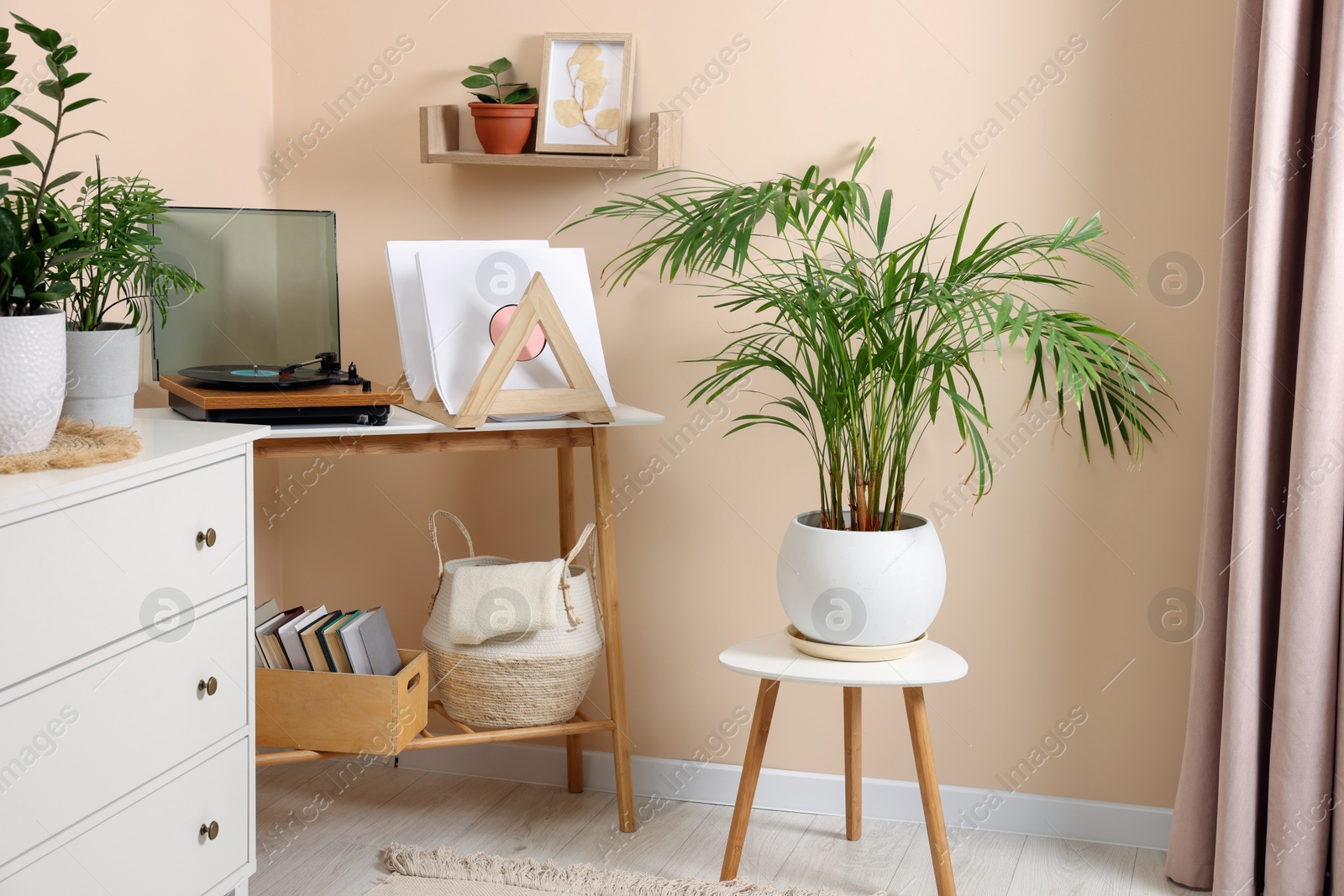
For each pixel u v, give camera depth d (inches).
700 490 99.0
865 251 92.9
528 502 103.2
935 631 95.7
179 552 66.9
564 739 104.3
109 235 71.1
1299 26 76.1
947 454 93.4
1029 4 88.1
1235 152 79.5
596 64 95.6
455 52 100.0
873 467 80.4
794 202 92.4
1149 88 86.4
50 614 57.7
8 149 75.7
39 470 60.3
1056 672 93.5
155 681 65.4
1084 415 90.4
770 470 97.2
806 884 86.1
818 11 92.1
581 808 99.5
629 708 102.7
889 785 97.7
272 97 104.0
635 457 100.0
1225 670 82.0
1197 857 84.7
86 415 71.4
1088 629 92.4
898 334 80.5
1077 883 86.6
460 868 86.7
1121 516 90.7
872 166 92.4
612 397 89.2
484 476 103.8
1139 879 87.1
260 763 83.8
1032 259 89.8
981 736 95.7
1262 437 78.2
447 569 91.0
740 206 78.2
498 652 87.9
